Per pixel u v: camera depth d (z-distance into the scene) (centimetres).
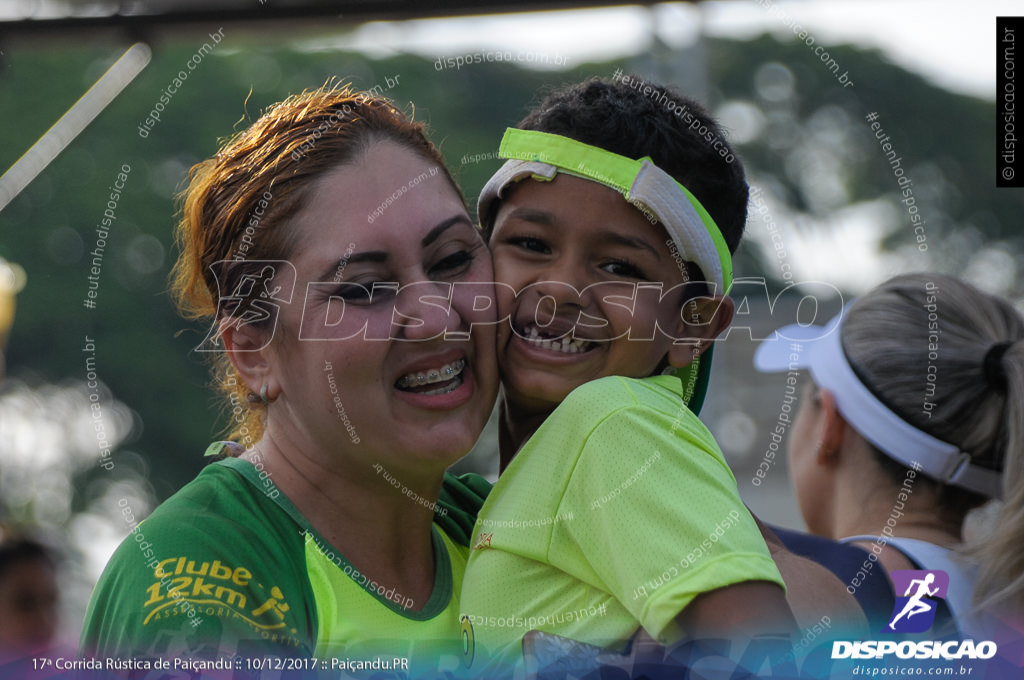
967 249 2081
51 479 871
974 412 431
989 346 439
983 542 416
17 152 1141
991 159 2108
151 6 510
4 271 825
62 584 498
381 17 512
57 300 1053
